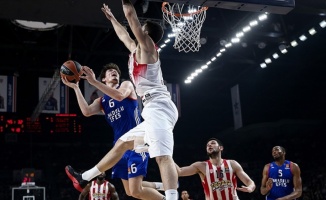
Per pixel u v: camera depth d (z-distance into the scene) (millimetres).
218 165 7113
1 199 24156
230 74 25750
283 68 24734
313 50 22562
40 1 11422
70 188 25984
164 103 4281
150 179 26953
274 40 19812
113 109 5633
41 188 16016
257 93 28188
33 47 20328
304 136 28438
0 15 12227
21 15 12266
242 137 30234
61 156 28047
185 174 7090
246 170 27547
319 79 26078
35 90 26438
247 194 25500
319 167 24906
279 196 8461
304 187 23812
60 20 12414
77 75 4816
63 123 23781
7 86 21078
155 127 4160
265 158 27766
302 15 18625
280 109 29328
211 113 31422
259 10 9766
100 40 20969
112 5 11336
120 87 5312
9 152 27297
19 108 26453
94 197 10414
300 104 28766
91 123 29203
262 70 24391
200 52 21922
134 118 5645
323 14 15914
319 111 28344
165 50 21422
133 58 4402
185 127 31656
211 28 19000
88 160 28344
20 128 23234
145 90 4316
